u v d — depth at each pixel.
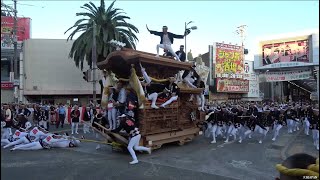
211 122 16.69
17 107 21.56
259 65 42.19
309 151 13.21
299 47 38.94
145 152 12.89
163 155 12.51
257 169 10.08
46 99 35.78
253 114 16.25
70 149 13.79
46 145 13.77
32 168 9.93
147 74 13.74
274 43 40.97
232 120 16.19
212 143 15.80
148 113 13.07
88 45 27.69
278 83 47.78
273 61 40.97
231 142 16.14
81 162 10.98
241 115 16.22
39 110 21.58
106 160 11.40
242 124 16.14
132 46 29.78
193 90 16.09
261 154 12.70
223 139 17.27
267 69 42.16
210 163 10.98
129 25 29.44
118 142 12.89
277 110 18.12
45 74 35.28
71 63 35.81
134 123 12.13
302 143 15.70
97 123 13.59
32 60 35.16
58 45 35.69
